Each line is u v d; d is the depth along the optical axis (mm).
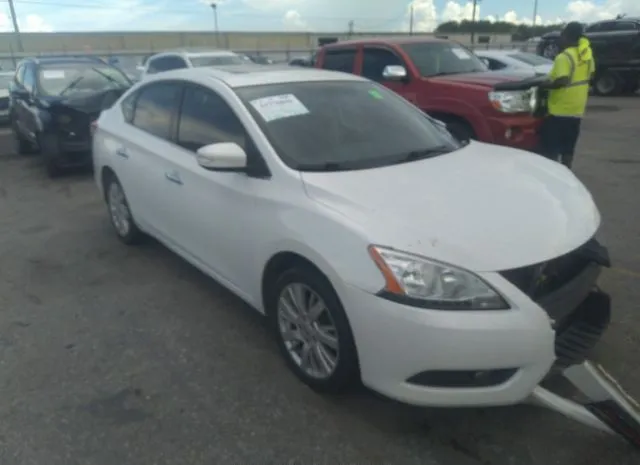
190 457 2684
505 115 6824
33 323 3967
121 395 3146
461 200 2912
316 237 2828
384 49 8250
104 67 9914
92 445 2766
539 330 2488
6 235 5883
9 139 11844
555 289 2686
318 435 2807
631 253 4871
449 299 2465
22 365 3453
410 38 8602
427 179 3172
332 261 2725
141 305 4195
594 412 2566
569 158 7285
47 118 8078
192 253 4141
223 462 2650
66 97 8406
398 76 7695
